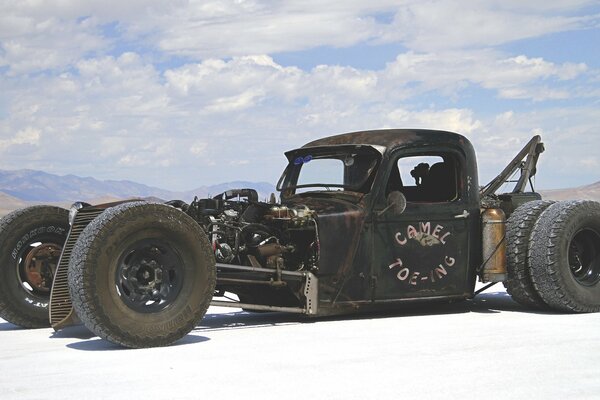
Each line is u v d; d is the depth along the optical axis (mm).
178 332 6219
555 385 4695
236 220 7504
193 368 5254
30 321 7523
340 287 7512
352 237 7512
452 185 8086
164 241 6285
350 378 4895
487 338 6328
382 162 7703
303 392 4555
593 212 8109
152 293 6273
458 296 8039
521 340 6223
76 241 6297
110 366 5375
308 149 8344
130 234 6125
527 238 8125
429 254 7859
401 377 4910
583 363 5312
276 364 5340
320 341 6270
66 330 7332
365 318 7766
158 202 6715
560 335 6477
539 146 9609
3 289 7426
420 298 7848
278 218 7461
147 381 4879
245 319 7902
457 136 8094
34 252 7680
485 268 8070
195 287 6375
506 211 8859
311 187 8141
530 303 8219
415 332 6688
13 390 4691
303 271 7449
